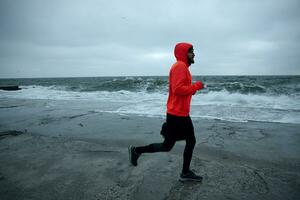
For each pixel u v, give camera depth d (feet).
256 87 47.80
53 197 7.81
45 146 13.35
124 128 17.93
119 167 10.11
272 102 31.42
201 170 9.68
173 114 8.11
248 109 25.99
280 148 12.57
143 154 11.64
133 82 74.84
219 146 12.96
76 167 10.22
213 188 8.20
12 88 74.28
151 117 22.38
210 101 34.71
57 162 10.85
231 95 38.06
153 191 8.02
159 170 9.71
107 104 33.45
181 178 8.66
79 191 8.15
